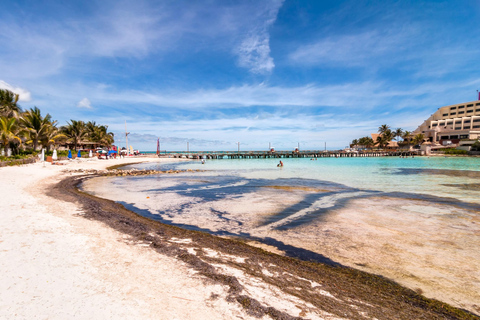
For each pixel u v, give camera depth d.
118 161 47.50
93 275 4.27
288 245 6.83
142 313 3.28
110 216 8.81
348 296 4.22
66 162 32.97
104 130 74.12
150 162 56.09
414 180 21.84
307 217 9.73
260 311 3.48
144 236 6.72
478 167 38.28
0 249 5.13
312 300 3.96
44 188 14.27
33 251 5.13
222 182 20.91
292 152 89.94
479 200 12.92
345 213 10.30
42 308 3.27
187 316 3.27
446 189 16.70
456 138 96.44
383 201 12.72
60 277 4.14
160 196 14.38
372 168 37.62
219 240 6.97
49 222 7.27
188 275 4.50
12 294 3.57
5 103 32.06
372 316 3.63
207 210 10.96
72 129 52.47
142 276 4.36
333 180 22.09
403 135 106.50
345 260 5.86
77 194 13.29
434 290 4.59
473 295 4.46
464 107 102.94
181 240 6.72
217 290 4.02
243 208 11.33
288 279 4.72
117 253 5.34
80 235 6.35
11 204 9.35
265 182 20.83
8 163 22.00
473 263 5.71
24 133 33.41
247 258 5.69
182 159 70.62
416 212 10.41
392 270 5.38
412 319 3.65
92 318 3.12
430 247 6.64
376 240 7.18
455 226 8.44
